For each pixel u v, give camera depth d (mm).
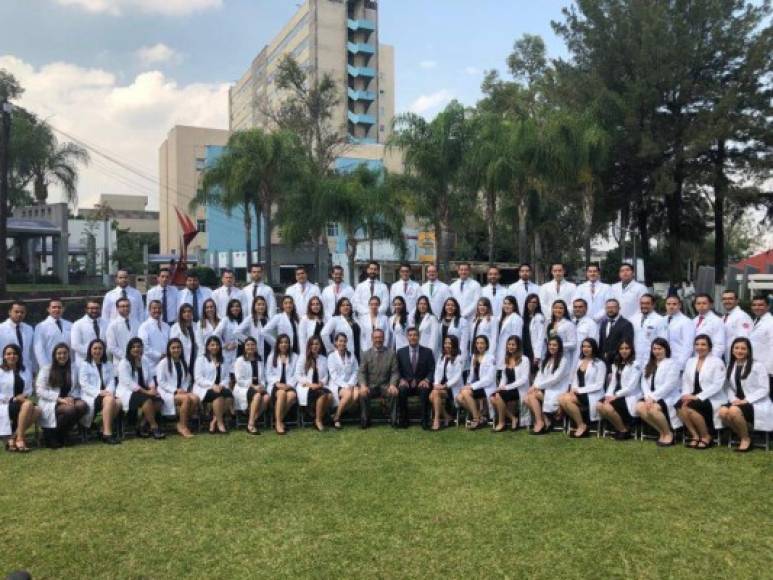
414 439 7461
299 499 5371
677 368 7289
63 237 30438
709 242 50281
